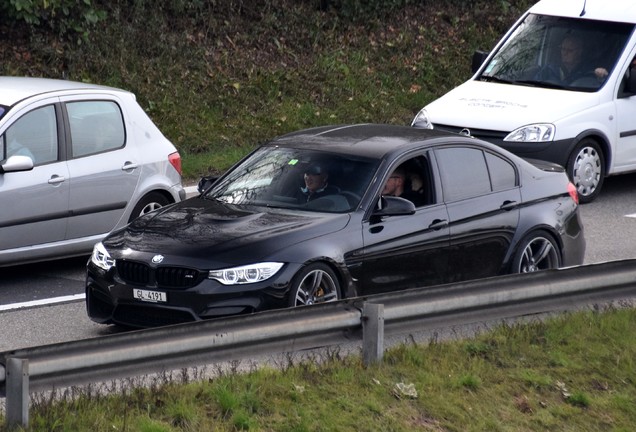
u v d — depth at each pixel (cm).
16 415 2308
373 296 2805
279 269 3069
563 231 3738
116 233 3328
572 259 3791
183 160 5550
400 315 2833
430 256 3400
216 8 6950
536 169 3759
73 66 6200
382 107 6694
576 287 3141
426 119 5325
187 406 2475
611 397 2884
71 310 3631
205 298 3036
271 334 2631
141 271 3133
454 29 7688
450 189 3494
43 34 6284
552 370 2953
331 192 3353
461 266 3481
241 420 2442
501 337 3073
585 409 2820
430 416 2638
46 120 3912
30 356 2333
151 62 6450
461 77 7312
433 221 3409
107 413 2423
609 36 5566
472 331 3238
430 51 7388
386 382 2723
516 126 5166
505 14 7981
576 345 3081
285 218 3259
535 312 3095
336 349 2950
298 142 3584
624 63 5475
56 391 2547
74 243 3966
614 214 5162
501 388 2820
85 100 4044
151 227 3284
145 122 4250
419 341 3119
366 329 2802
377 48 7250
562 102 5297
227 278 3041
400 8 7612
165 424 2398
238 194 3456
